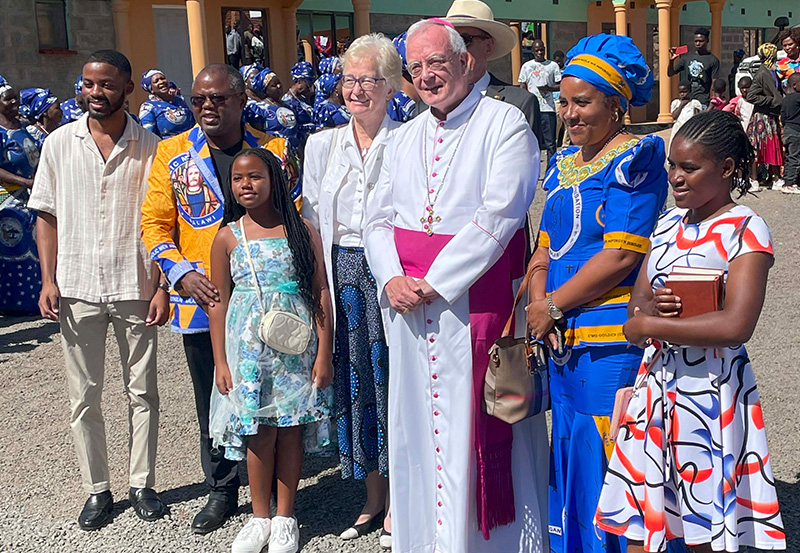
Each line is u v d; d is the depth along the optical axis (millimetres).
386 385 3898
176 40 16969
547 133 14734
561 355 3334
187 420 5766
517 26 22125
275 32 18375
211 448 4215
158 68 16781
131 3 16297
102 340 4320
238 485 4316
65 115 9445
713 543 2826
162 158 4113
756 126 12055
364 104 3852
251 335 3781
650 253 3000
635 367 3193
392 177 3662
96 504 4332
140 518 4352
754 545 2846
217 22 17562
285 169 4188
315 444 3934
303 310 3830
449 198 3477
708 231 2836
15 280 8688
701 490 2863
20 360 7254
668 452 2941
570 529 3354
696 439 2865
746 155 2848
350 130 4004
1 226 8594
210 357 4184
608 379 3197
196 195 4051
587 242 3217
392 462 3584
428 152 3564
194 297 3936
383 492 4133
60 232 4184
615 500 3033
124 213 4191
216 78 3980
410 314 3535
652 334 2826
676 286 2793
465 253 3371
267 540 3902
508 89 4344
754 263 2723
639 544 3012
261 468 3865
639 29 24203
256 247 3834
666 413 2922
